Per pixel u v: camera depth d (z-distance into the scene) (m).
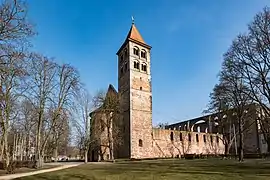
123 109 62.88
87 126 55.81
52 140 55.38
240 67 33.53
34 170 31.55
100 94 59.66
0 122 31.91
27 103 47.00
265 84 30.77
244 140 75.44
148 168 28.86
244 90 36.12
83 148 56.72
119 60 69.75
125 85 63.94
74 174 23.55
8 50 19.97
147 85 64.75
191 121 95.81
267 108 33.12
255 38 30.98
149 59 67.25
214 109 54.53
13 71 22.19
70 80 42.06
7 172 28.41
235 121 56.91
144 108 62.56
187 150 69.94
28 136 60.25
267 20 29.83
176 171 24.19
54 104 40.53
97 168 30.98
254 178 18.59
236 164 33.41
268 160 43.44
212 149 75.88
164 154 64.25
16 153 65.38
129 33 67.50
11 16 18.73
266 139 56.31
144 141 60.59
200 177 19.50
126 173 23.59
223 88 40.97
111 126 59.25
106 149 61.31
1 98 28.86
